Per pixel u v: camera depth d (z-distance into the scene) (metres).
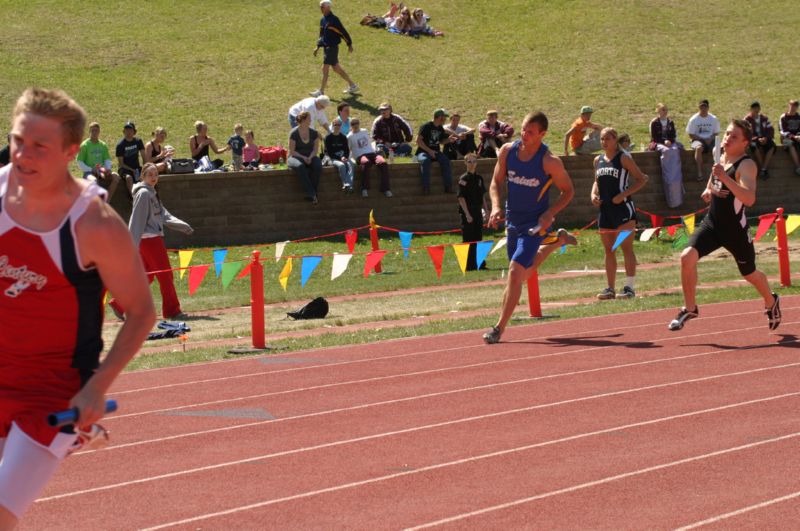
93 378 4.94
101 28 49.31
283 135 39.88
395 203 34.72
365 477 8.61
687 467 8.75
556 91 47.62
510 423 10.45
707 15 59.19
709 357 13.94
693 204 39.47
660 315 18.31
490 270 27.80
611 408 11.02
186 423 10.74
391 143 36.28
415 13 53.53
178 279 26.66
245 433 10.26
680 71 50.84
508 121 43.78
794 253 31.92
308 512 7.71
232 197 32.34
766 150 40.03
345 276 27.58
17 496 4.98
